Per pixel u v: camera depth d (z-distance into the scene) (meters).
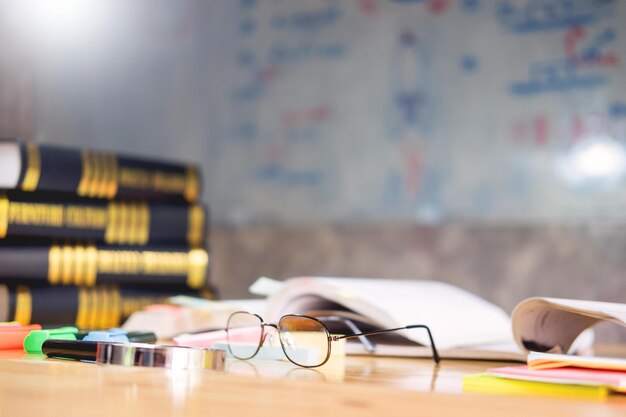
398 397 0.51
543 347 0.80
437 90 2.21
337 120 2.31
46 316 1.12
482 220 2.14
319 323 0.73
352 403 0.48
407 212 2.22
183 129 2.48
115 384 0.53
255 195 2.39
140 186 1.26
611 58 2.06
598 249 2.03
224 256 2.40
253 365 0.72
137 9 2.53
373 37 2.29
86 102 2.55
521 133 2.12
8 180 1.11
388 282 1.06
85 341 0.69
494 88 2.16
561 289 2.05
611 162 2.04
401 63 2.25
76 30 2.54
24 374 0.58
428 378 0.66
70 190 1.17
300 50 2.37
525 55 2.13
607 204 2.04
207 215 1.33
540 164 2.10
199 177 1.35
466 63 2.19
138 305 1.23
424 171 2.21
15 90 2.46
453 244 2.16
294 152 2.36
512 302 2.09
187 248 1.30
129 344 0.66
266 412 0.44
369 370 0.71
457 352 0.84
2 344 0.77
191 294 1.30
